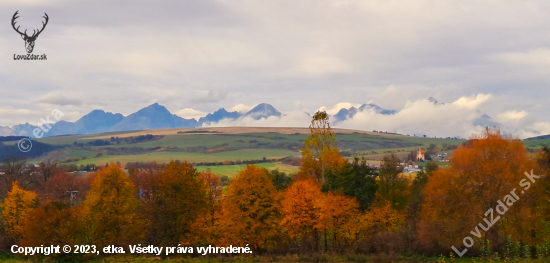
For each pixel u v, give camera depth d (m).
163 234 52.03
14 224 59.81
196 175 60.22
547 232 43.44
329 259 45.81
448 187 47.81
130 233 50.97
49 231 44.88
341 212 51.47
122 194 52.84
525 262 38.16
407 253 47.50
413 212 59.28
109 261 45.53
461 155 47.44
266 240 51.38
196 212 53.53
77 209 47.25
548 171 46.44
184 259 46.91
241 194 52.28
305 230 53.03
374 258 45.41
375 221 54.62
